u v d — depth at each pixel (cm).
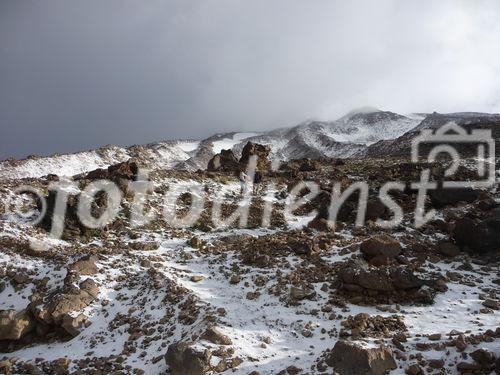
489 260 1736
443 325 1282
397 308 1399
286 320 1361
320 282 1582
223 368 1143
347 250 1798
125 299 1587
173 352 1169
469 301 1432
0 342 1480
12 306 1593
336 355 1108
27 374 1275
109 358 1297
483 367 1041
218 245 2144
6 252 1884
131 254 1950
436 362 1084
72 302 1513
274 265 1739
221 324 1324
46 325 1484
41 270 1773
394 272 1500
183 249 2077
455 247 1802
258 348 1231
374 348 1103
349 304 1440
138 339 1365
